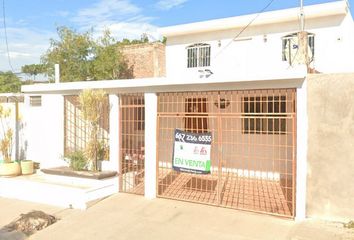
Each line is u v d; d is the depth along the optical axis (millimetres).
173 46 16156
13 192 10523
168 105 11062
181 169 9211
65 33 20281
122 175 10297
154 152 9461
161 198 9391
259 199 9016
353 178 7176
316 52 12961
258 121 11273
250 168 11375
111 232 7609
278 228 7301
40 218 8250
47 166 11844
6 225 8258
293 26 13422
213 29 14969
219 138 8781
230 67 14727
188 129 11586
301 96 7645
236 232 7242
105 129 11016
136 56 18219
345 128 7227
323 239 6566
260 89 8203
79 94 10781
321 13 12703
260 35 14094
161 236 7273
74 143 11688
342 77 7250
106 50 18750
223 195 9414
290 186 10078
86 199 9133
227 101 10461
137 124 10781
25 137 12719
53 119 11750
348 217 7242
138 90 9805
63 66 19938
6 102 13219
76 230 7809
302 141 7602
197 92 9141
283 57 13625
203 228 7520
